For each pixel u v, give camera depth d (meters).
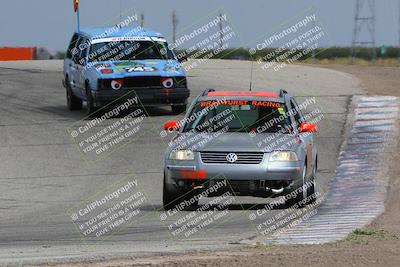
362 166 49.28
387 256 23.62
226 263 23.00
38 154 53.44
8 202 40.03
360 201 38.19
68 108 70.38
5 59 162.12
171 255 25.19
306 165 36.53
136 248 27.20
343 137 58.84
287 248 25.92
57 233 31.25
